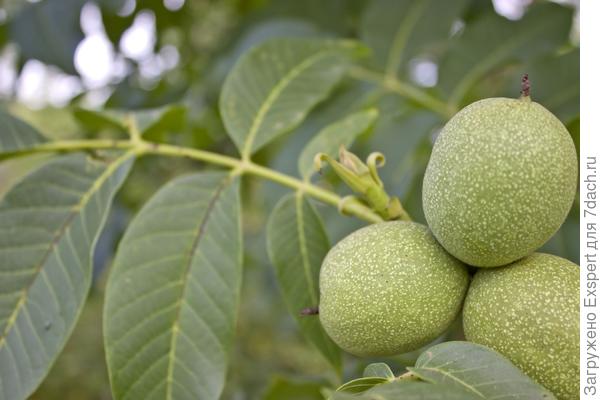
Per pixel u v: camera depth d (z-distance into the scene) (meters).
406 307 0.29
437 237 0.29
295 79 0.38
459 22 0.50
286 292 0.34
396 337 0.29
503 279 0.28
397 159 0.44
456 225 0.28
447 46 0.47
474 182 0.27
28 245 0.32
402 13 0.47
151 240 0.32
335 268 0.29
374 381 0.27
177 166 0.66
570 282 0.28
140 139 0.35
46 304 0.31
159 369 0.31
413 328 0.29
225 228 0.33
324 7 0.53
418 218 0.44
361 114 0.37
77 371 1.04
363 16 0.48
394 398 0.24
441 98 0.46
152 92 0.57
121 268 0.31
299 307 0.34
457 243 0.28
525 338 0.27
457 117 0.28
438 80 0.46
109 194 0.33
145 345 0.31
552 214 0.27
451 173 0.28
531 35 0.45
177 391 0.30
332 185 0.45
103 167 0.34
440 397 0.24
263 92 0.37
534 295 0.27
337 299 0.29
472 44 0.46
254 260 0.68
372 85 0.47
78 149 0.35
